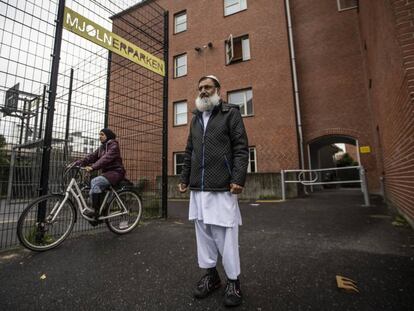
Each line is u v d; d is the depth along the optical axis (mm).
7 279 1886
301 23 11031
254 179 7910
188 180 1979
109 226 3188
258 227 3527
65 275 1948
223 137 1714
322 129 10023
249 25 11336
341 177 16484
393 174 4426
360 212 4500
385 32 3242
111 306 1495
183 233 3258
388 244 2512
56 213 2791
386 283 1677
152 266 2109
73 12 3213
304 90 10555
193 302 1533
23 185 3248
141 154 4758
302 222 3795
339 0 10469
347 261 2100
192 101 12164
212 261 1710
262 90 10602
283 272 1923
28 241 2516
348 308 1405
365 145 9250
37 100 3609
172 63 13102
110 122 4449
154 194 4668
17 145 3352
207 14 12484
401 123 3127
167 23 4914
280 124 10047
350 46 10023
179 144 12086
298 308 1422
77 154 3918
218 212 1620
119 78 4707
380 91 4773
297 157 9594
